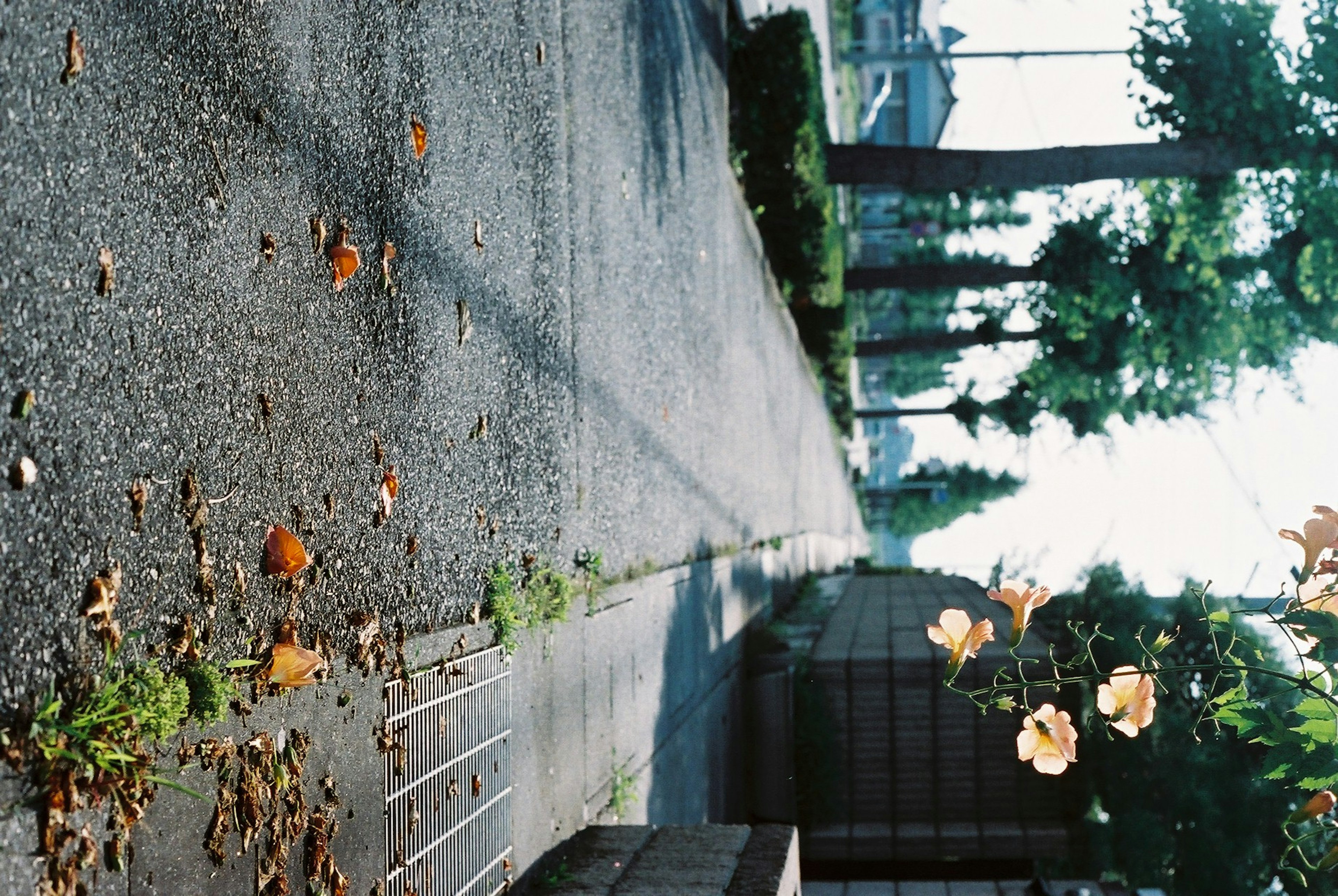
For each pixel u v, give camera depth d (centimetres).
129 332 253
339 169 353
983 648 1057
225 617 281
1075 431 1459
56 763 213
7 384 217
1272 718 268
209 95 288
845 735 1026
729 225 1191
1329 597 266
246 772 275
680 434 895
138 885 235
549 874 493
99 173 246
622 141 734
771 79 1299
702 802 890
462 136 456
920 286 1670
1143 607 973
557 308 573
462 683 416
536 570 518
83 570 234
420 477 402
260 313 305
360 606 351
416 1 418
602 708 609
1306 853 773
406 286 398
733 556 1135
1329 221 1160
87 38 245
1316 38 1126
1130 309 1343
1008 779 1005
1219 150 1181
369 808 338
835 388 2697
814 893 974
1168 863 911
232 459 288
